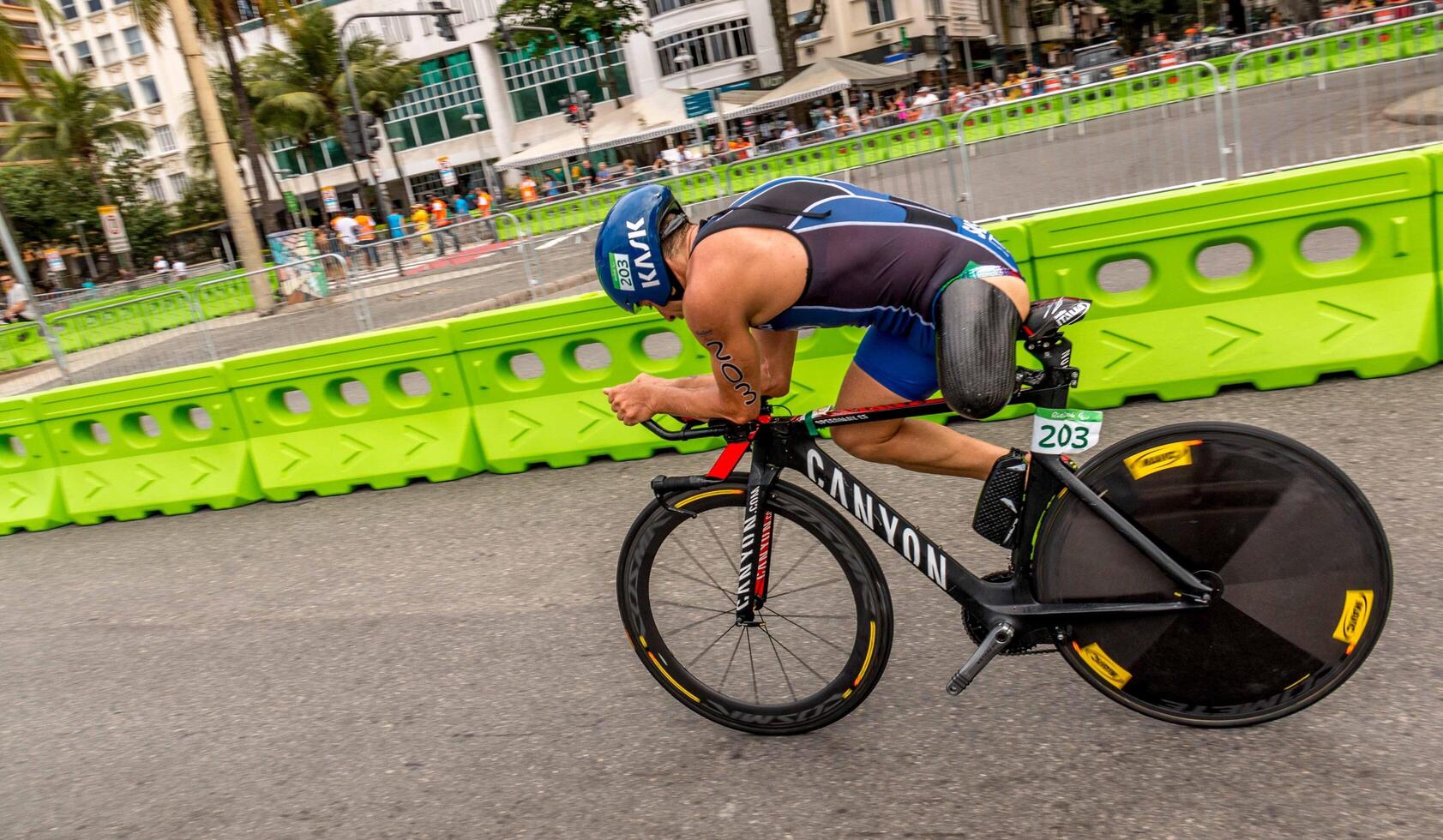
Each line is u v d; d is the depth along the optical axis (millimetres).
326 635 3709
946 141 8914
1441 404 3811
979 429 4488
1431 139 6840
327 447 5504
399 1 49656
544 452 5148
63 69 58344
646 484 4656
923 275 2035
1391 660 2430
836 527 2303
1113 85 7961
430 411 5344
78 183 52062
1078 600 2203
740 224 2014
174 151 58312
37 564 5402
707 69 43969
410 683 3219
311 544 4785
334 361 5387
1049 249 4434
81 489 5980
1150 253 4336
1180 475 2117
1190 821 2008
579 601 3594
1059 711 2447
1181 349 4363
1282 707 2170
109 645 4016
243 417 5621
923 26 40750
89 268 52031
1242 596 2131
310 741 2973
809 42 41750
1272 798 2031
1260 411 4102
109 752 3129
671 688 2572
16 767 3141
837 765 2410
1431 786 1991
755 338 2221
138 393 5719
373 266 13430
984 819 2123
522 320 5051
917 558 2273
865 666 2375
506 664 3229
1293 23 26594
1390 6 16844
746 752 2535
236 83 28516
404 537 4613
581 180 26359
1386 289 4137
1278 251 4215
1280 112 7379
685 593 2508
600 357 8664
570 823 2375
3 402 5992
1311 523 2074
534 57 40875
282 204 56031
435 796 2580
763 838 2197
